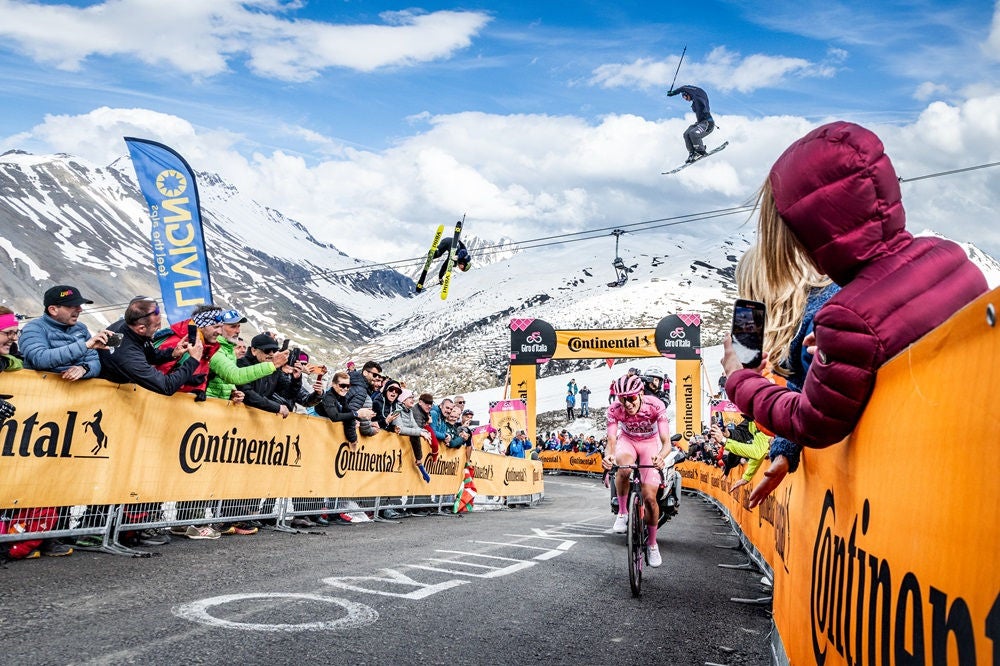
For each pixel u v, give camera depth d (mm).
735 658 3805
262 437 7207
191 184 9922
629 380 6355
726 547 9188
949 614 1172
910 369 1494
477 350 186000
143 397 5715
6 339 4695
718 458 15562
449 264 22094
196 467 6336
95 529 5367
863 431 1832
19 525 4879
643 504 6086
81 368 5133
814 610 2379
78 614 3473
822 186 1748
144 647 3008
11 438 4820
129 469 5625
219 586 4344
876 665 1581
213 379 6926
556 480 31531
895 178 1765
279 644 3193
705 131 13570
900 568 1448
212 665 2846
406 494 10430
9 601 3648
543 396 66438
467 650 3412
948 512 1224
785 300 2133
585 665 3414
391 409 9820
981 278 1753
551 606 4578
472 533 8531
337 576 4914
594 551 7422
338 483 8617
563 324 175500
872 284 1735
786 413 2035
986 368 1104
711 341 111250
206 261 9938
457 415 12031
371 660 3109
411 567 5531
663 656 3709
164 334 6461
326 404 8453
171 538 6211
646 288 196375
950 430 1245
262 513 7273
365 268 44938
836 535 2111
